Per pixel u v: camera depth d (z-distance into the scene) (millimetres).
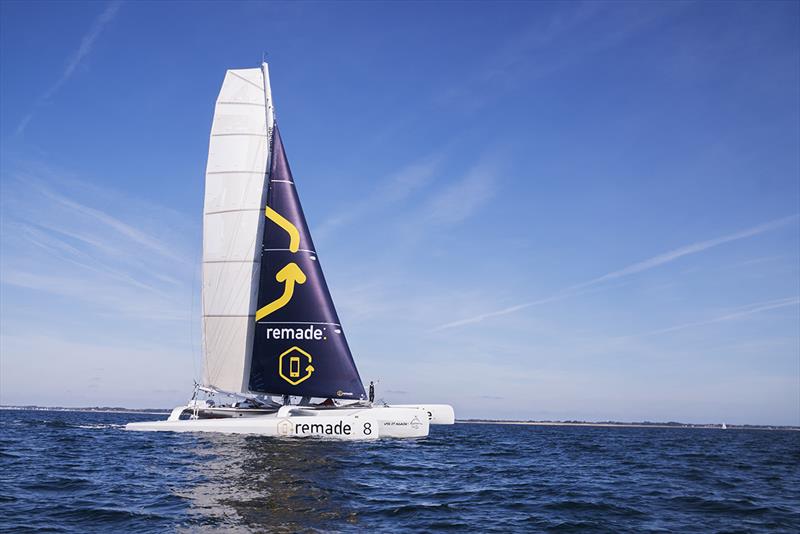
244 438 18672
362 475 12867
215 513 8875
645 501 11375
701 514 10250
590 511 10242
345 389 20828
